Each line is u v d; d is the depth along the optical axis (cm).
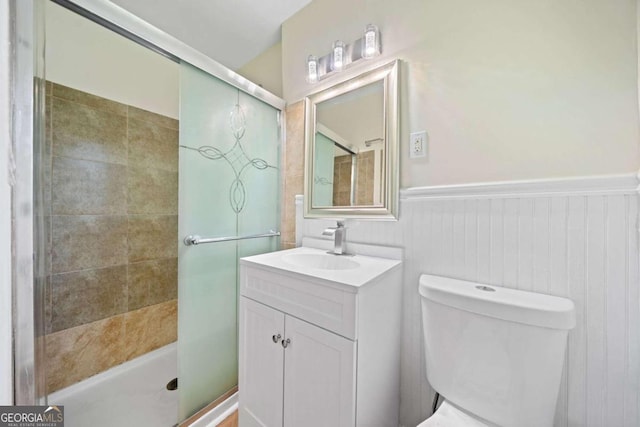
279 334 96
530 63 85
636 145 70
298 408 89
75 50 128
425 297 89
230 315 139
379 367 91
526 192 85
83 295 138
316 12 146
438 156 104
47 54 121
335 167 138
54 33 116
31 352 64
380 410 93
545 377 69
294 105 161
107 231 148
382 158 119
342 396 78
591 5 76
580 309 77
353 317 76
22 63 57
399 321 109
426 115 107
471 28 97
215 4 144
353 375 76
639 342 70
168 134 177
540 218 83
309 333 87
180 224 116
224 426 120
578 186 77
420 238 108
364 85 125
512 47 89
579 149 78
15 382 60
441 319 84
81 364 136
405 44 114
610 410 73
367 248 123
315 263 126
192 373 122
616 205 72
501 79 91
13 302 58
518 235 87
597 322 75
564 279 79
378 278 88
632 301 71
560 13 81
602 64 75
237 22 160
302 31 153
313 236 148
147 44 103
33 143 65
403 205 113
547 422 69
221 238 132
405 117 113
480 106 95
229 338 139
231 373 140
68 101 130
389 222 117
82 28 115
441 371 84
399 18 116
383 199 118
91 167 141
